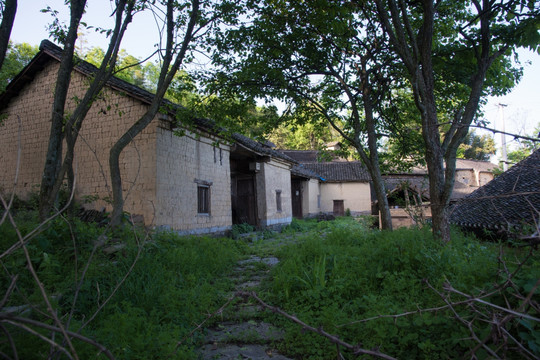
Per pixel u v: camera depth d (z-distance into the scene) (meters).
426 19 6.48
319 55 10.39
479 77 6.75
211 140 11.63
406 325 3.14
